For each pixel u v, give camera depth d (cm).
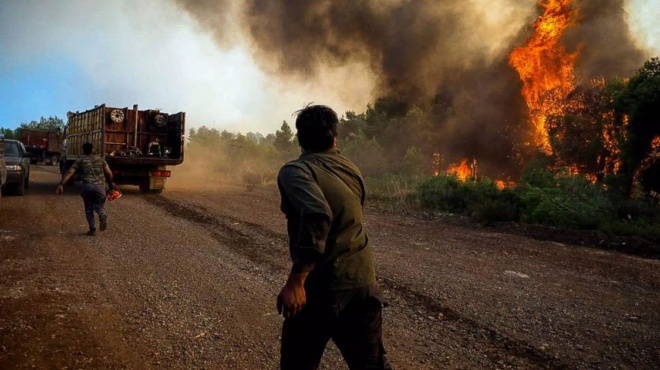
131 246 789
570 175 1249
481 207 1112
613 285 617
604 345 427
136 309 498
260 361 387
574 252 805
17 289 548
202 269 657
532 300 545
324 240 220
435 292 563
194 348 408
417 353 407
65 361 378
